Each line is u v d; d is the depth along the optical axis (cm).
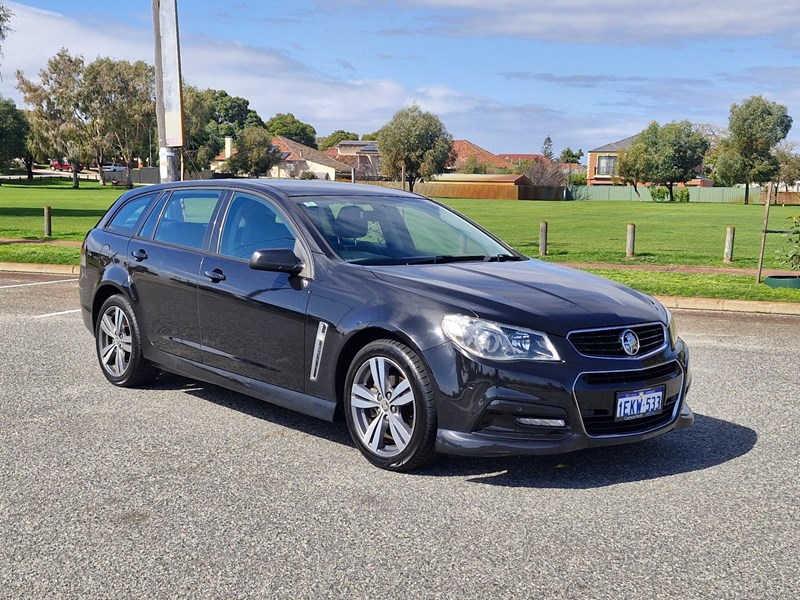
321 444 514
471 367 433
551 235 2803
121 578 336
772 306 1135
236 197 588
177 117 1416
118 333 651
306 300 504
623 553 362
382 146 7894
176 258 599
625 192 10319
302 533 380
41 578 336
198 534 379
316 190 585
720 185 11406
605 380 438
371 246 535
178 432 537
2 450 497
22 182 10362
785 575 342
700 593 326
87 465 472
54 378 678
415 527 388
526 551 363
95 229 700
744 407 615
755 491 440
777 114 8556
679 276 1449
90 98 9206
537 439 432
